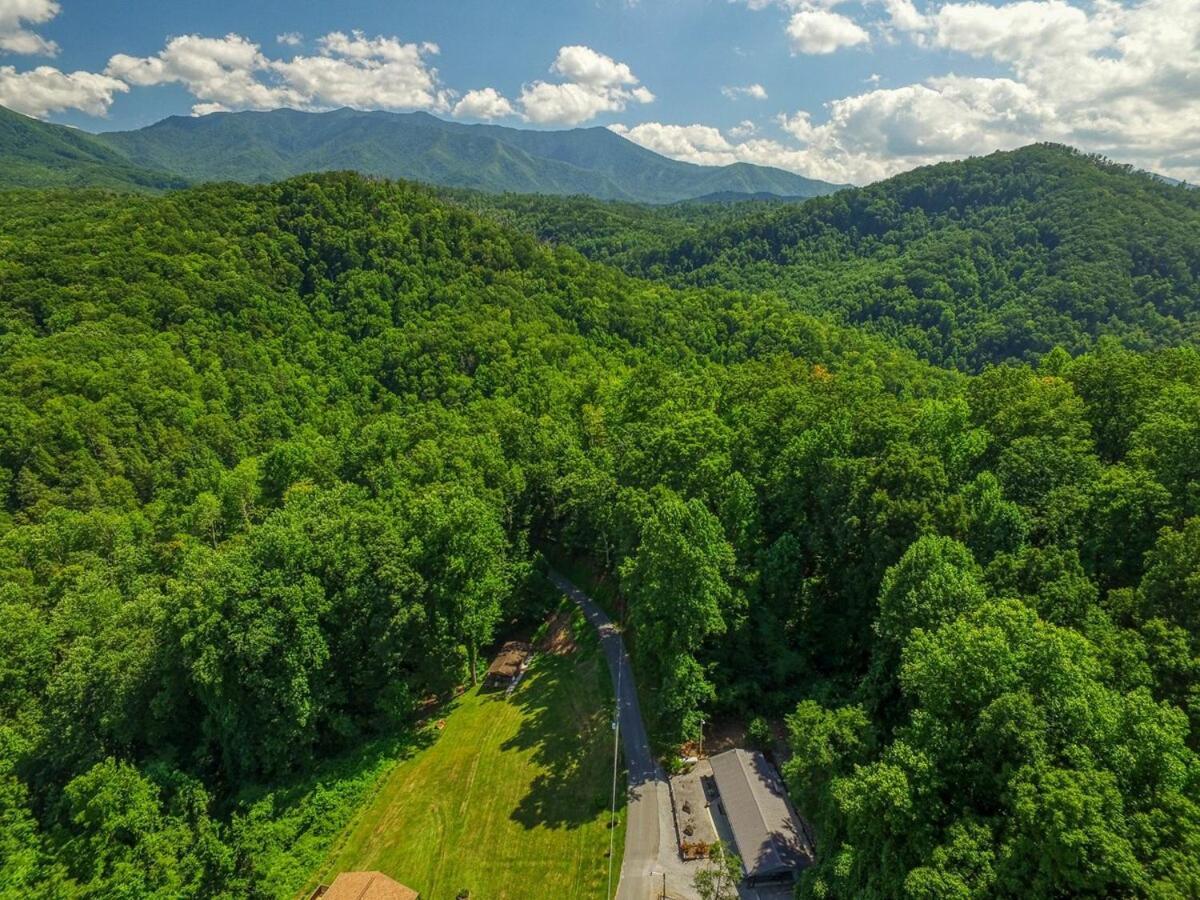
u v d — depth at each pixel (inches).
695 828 1625.2
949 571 1455.5
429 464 3159.5
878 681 1565.0
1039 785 943.7
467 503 2319.1
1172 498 1558.8
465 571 2246.6
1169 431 1679.4
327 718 2112.5
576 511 2910.9
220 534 3348.9
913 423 2234.3
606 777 1844.2
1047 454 1867.6
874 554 1812.3
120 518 3309.5
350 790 1957.4
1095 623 1312.7
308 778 1987.0
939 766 1119.0
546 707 2192.4
